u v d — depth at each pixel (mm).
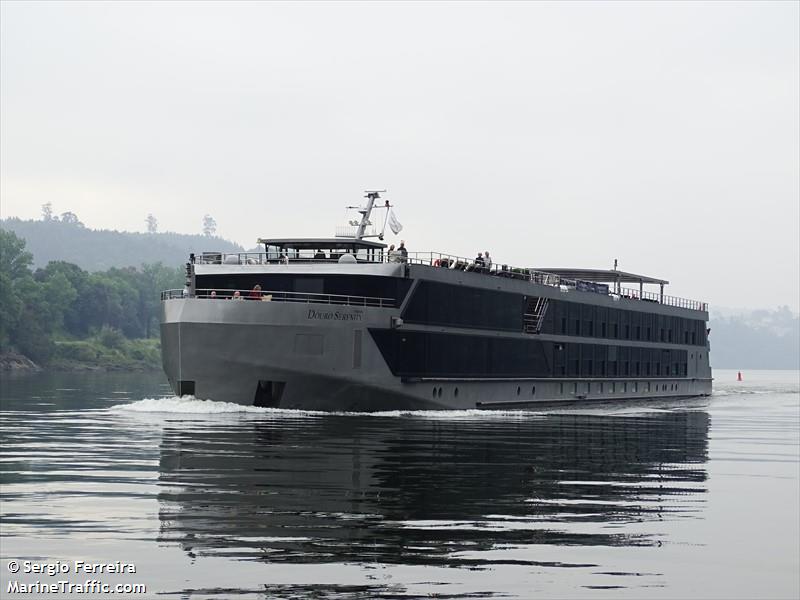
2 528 21156
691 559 20359
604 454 38188
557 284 76562
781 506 26484
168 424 44906
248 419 48469
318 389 54281
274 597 16953
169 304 53656
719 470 34062
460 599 17078
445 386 60969
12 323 194625
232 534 20875
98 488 25906
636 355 87438
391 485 27656
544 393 72438
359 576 18156
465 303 62594
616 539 21766
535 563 19438
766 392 125500
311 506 23984
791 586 18688
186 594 17031
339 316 54344
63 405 60844
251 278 57562
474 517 23406
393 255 58656
